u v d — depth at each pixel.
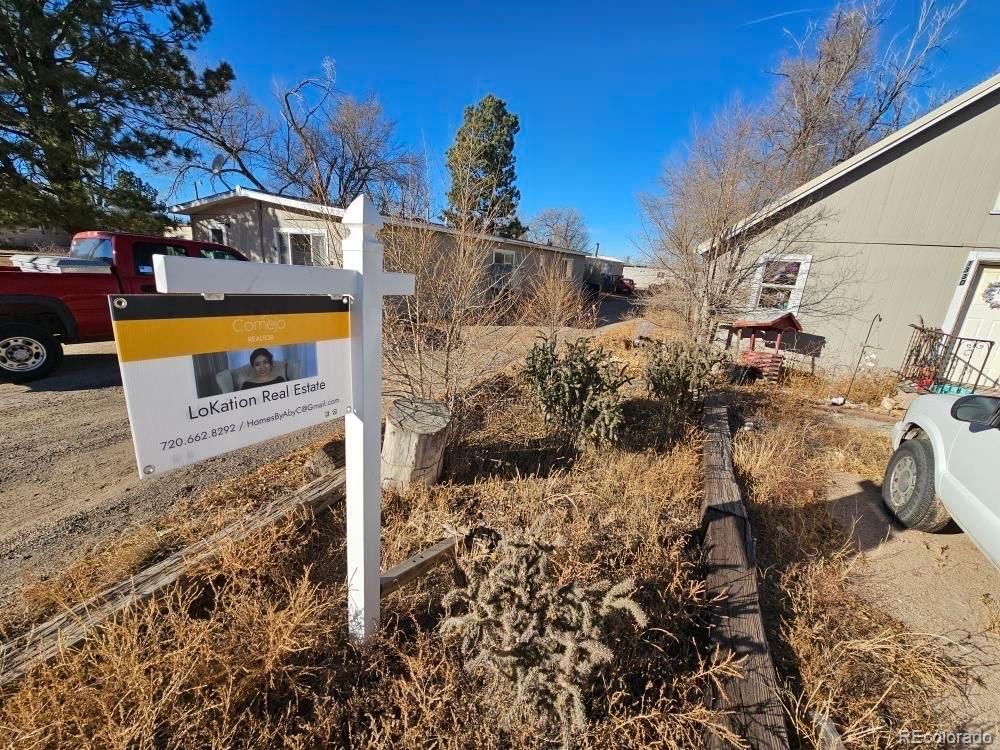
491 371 4.70
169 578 1.80
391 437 2.71
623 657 1.62
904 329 6.89
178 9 9.74
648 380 4.79
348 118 14.54
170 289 1.00
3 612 1.79
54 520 2.47
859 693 1.72
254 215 10.66
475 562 1.67
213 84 10.94
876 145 6.48
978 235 6.25
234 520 2.35
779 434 4.28
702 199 7.43
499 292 4.82
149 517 2.50
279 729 1.36
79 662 1.42
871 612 2.19
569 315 7.01
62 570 2.05
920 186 6.47
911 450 2.98
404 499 2.70
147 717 1.24
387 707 1.46
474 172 5.10
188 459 1.12
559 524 2.31
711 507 2.60
